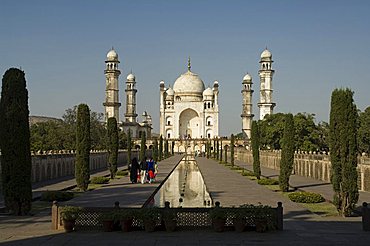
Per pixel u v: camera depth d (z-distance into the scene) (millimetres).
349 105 19594
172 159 90688
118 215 15469
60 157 44469
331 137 19922
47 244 13664
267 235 15016
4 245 13547
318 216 19422
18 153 19672
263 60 110375
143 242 13930
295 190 31250
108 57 112875
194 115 134625
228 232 15422
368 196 27609
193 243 13797
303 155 47719
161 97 134000
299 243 13852
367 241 14156
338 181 19625
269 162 65688
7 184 19594
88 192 29094
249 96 127062
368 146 54469
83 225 15797
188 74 137375
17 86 19984
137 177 37219
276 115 85062
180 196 33156
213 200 25047
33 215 19609
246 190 30688
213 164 71250
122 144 98500
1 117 19844
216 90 131500
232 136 61750
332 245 13625
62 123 76500
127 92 132500
